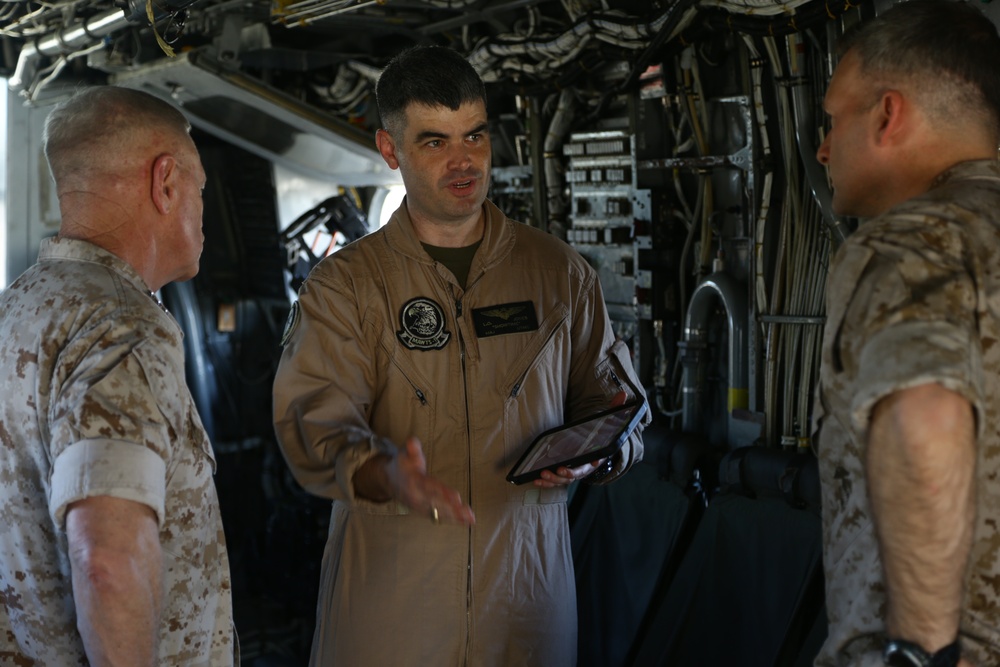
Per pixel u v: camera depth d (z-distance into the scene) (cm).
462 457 224
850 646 144
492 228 233
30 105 538
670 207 375
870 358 128
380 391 228
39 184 566
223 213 596
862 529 143
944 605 125
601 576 354
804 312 313
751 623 297
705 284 346
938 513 121
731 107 341
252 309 602
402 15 421
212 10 422
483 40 409
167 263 175
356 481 201
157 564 146
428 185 219
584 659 354
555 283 237
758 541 301
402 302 225
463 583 222
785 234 317
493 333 227
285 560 514
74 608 158
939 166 144
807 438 313
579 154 402
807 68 303
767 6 293
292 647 483
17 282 165
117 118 164
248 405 602
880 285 132
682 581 318
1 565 160
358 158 538
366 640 225
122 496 141
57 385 149
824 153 161
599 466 228
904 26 143
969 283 129
